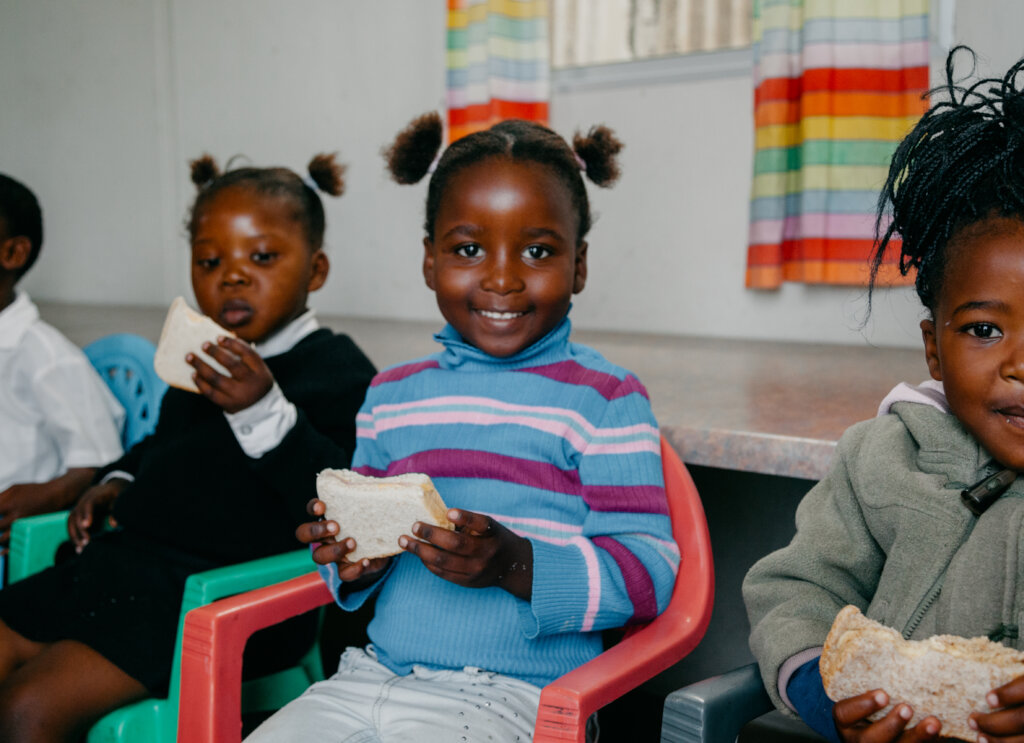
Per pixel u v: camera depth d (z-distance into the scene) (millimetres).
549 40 2789
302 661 1506
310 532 1006
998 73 2166
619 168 1363
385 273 3395
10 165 4336
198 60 3797
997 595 870
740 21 2670
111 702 1264
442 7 3168
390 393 1285
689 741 848
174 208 3943
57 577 1425
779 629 920
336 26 3420
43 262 4355
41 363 1797
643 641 990
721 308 2691
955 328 868
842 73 2225
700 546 1105
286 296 1580
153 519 1457
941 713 712
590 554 1056
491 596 1104
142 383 1945
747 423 1403
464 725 991
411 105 3287
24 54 4211
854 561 990
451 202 1205
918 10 2152
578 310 2945
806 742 904
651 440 1163
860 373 1942
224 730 1058
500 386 1213
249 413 1309
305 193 1654
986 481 914
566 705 851
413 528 946
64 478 1729
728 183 2648
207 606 1079
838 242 2291
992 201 859
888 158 2119
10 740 1207
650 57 2746
